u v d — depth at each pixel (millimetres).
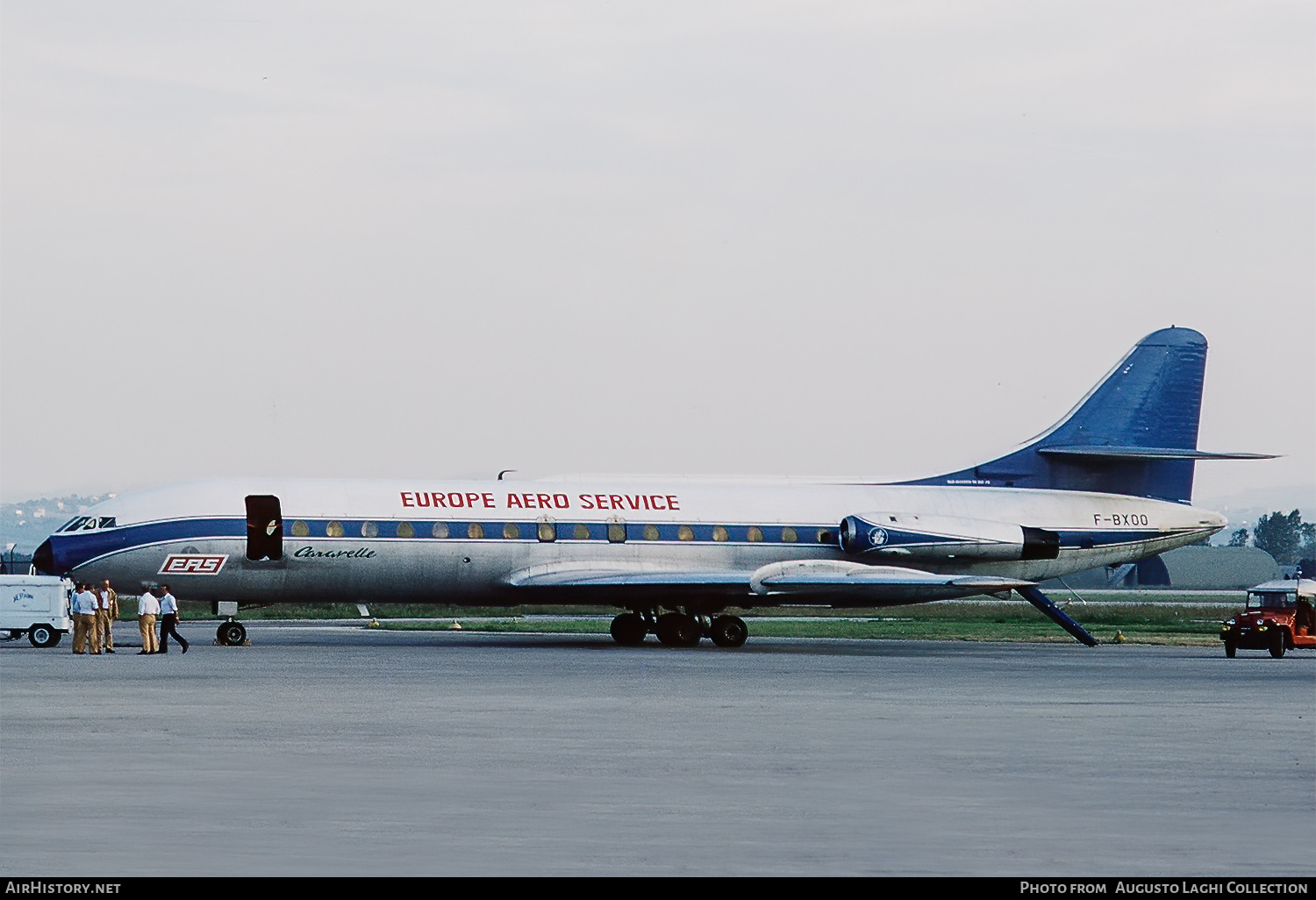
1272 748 91062
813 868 56438
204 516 199375
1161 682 144750
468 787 74250
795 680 143500
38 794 71438
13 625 199000
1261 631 197625
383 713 108188
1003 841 61812
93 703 115000
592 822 65312
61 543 198500
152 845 60031
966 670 160625
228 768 79875
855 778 77688
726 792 73062
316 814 66750
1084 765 83000
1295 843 61781
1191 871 56344
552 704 115812
